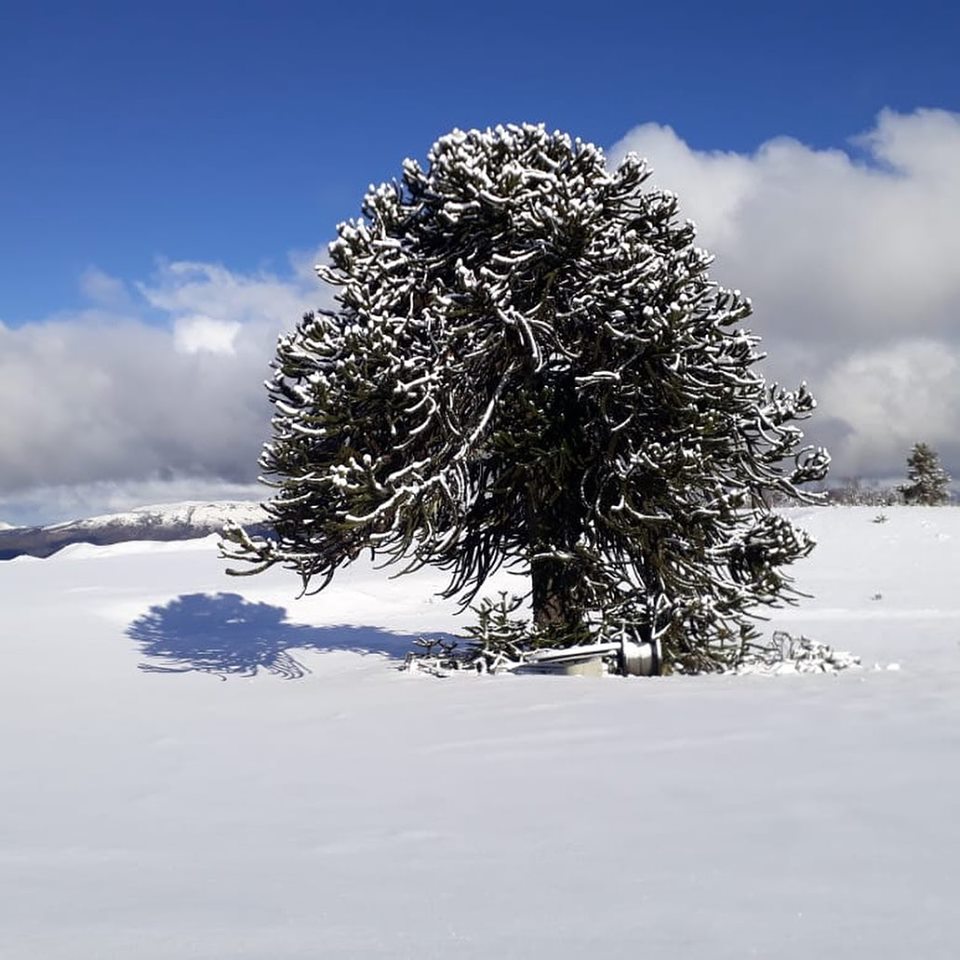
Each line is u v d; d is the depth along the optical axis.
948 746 7.50
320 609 29.14
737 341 15.25
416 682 13.95
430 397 13.97
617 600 15.37
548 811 6.19
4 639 23.47
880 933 3.83
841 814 5.72
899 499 69.06
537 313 15.18
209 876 5.23
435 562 16.31
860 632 21.98
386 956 3.77
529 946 3.82
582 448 15.59
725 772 6.98
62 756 9.95
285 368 14.64
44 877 5.38
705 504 15.23
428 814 6.35
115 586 33.06
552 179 14.93
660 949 3.73
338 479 13.09
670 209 16.28
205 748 9.85
